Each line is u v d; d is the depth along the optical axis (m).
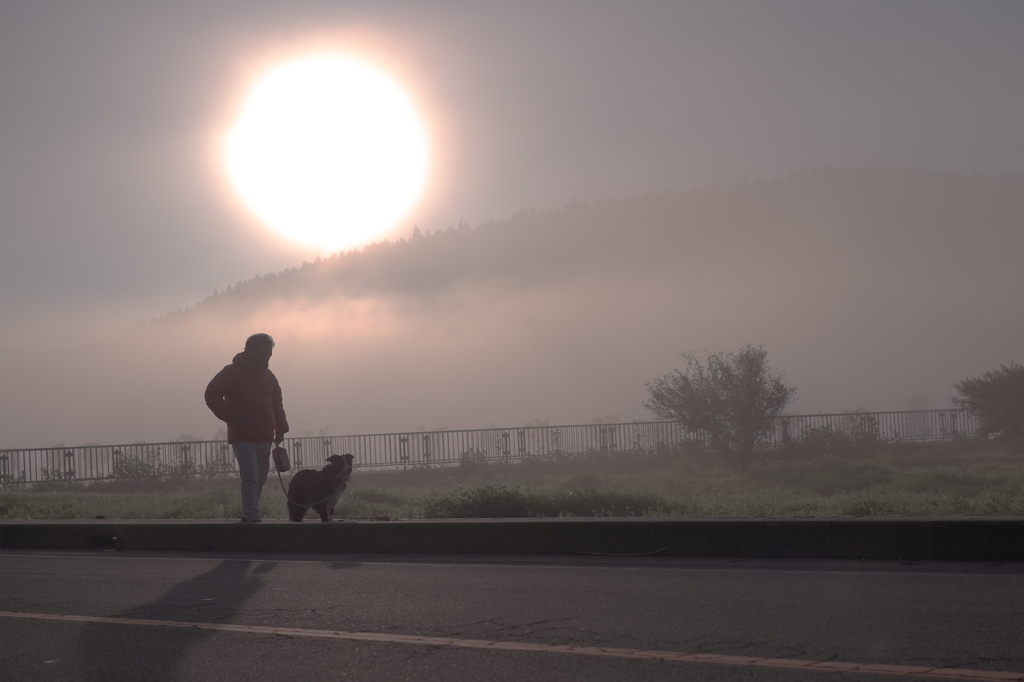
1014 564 7.89
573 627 6.11
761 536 8.82
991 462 27.48
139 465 29.66
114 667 5.43
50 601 7.54
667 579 7.79
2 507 16.55
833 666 4.98
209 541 10.74
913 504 13.11
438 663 5.33
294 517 11.27
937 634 5.57
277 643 5.89
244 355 11.04
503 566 8.85
